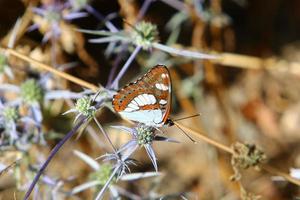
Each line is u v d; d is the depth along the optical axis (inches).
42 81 23.7
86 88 23.2
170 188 27.1
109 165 22.6
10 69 24.1
